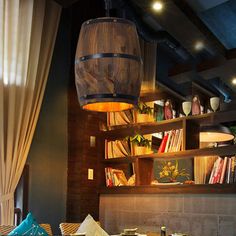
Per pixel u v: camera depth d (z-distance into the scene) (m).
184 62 5.93
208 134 4.71
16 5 4.41
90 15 5.43
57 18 4.97
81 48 2.48
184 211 4.14
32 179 4.60
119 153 4.93
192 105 4.42
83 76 2.44
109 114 5.20
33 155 4.66
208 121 4.43
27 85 4.51
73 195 4.87
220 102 4.43
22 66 4.45
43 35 4.81
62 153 5.00
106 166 5.12
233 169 3.92
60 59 5.17
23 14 4.54
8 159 4.18
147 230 4.41
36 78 4.64
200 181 4.52
